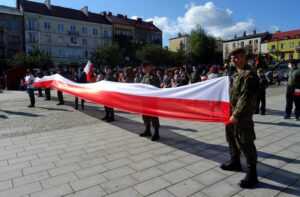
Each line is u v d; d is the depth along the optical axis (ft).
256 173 13.33
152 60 182.09
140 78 44.42
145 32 237.86
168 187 13.25
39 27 179.52
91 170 15.49
